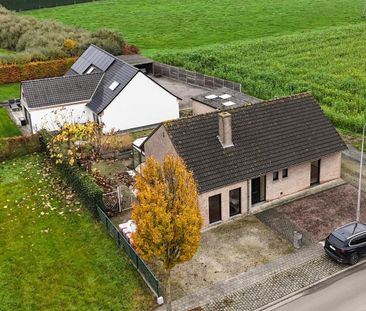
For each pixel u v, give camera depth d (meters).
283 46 76.00
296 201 34.16
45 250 30.08
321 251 28.83
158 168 23.03
